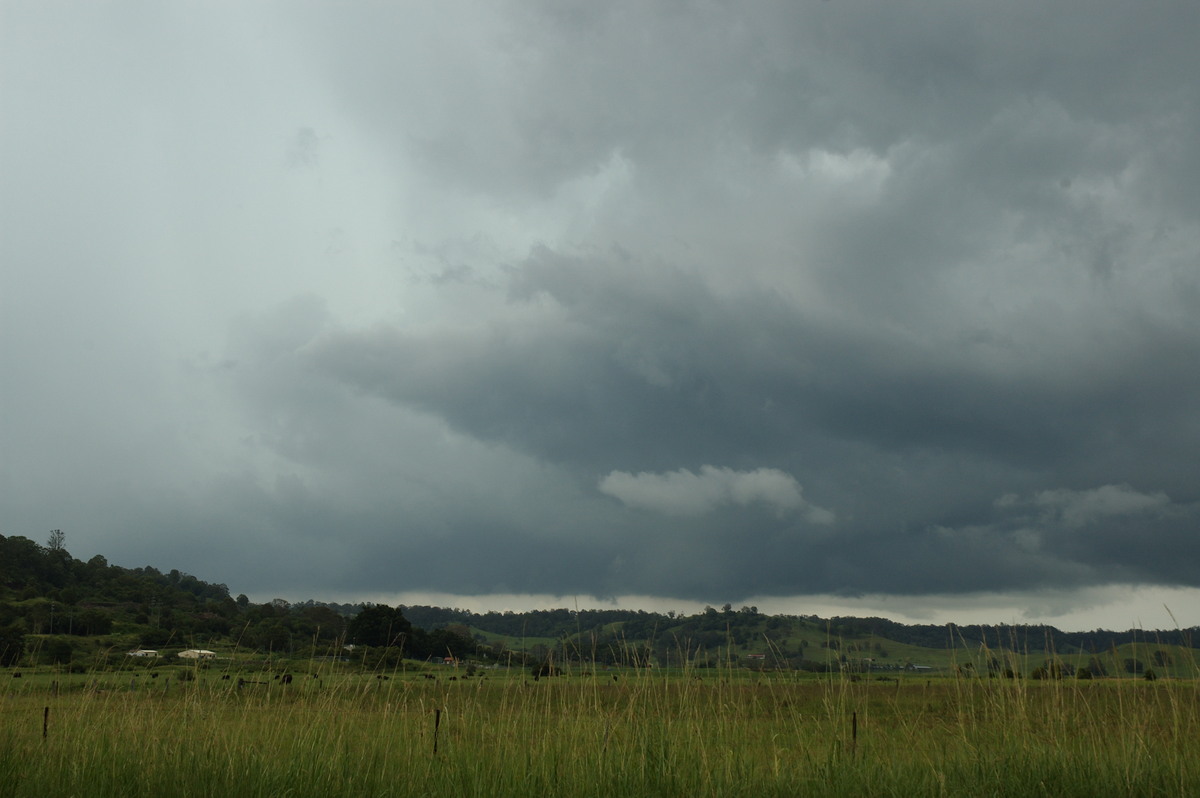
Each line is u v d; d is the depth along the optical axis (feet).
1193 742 28.96
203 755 32.42
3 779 29.78
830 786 27.20
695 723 31.58
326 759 31.48
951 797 26.23
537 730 32.73
